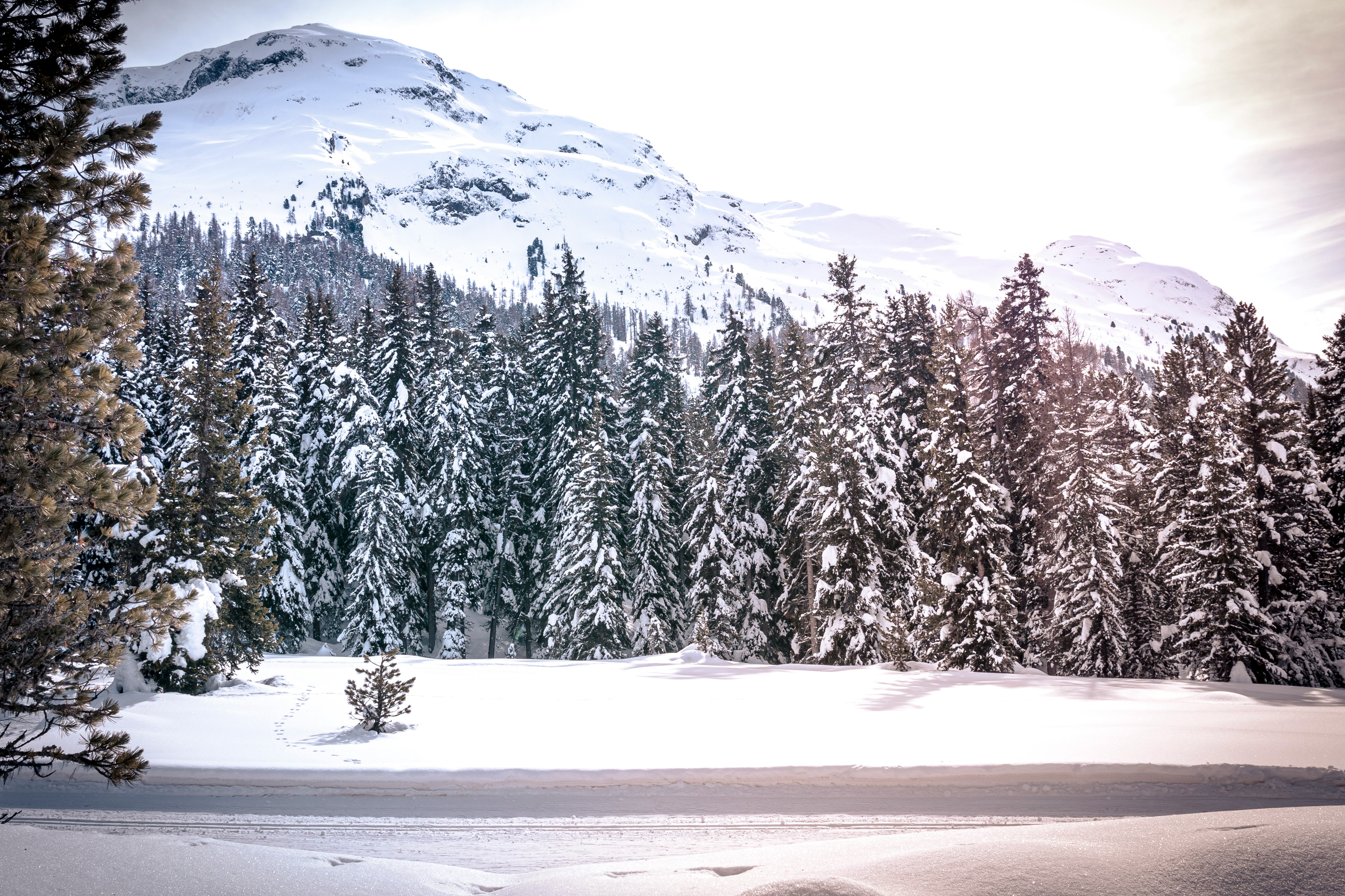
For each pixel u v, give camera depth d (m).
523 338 56.72
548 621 39.66
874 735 14.94
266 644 23.91
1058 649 31.59
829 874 5.93
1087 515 28.56
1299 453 28.73
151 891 5.88
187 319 40.28
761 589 37.69
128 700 18.09
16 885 5.67
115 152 7.39
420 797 11.74
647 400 43.91
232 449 24.91
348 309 182.88
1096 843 5.94
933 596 27.33
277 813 10.98
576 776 12.36
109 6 7.13
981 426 33.97
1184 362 40.00
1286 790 11.76
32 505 6.47
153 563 21.09
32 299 6.46
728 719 16.84
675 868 6.84
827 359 35.38
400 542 39.62
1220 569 27.03
